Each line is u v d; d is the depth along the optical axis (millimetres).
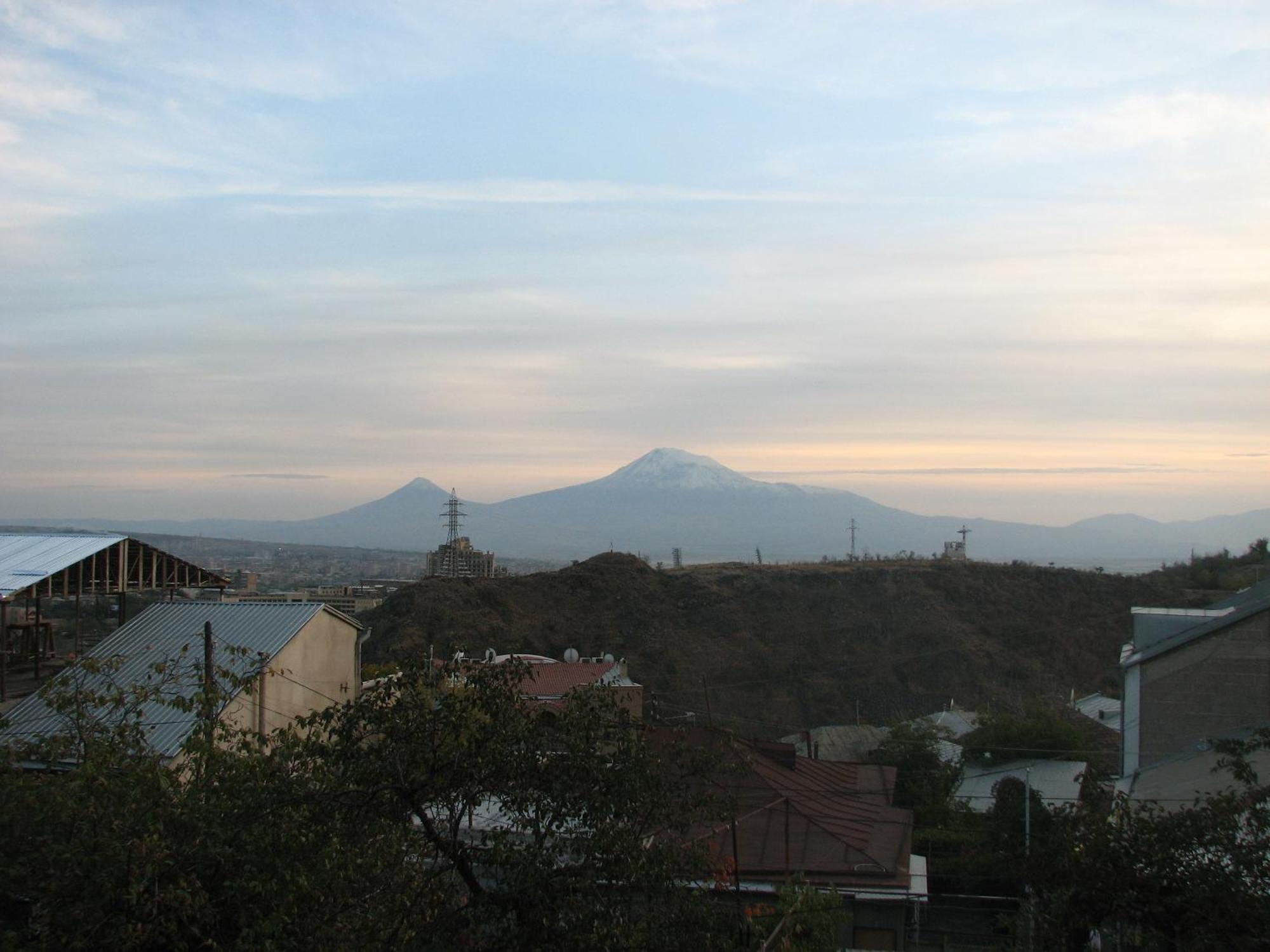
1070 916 11758
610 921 9336
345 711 10461
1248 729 20016
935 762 29156
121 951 8727
